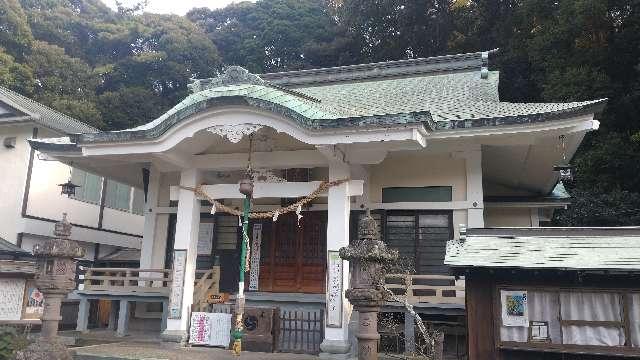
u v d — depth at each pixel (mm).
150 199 15227
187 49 39281
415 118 9648
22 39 31078
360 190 10945
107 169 16000
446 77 18172
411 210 12797
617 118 22281
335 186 10984
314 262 13742
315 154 11477
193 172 12219
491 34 31078
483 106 12922
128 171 16344
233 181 13617
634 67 21594
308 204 13977
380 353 10938
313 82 19969
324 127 10055
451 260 8164
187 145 11703
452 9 33438
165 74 38688
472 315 8219
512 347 7844
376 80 19328
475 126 10828
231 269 14477
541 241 8641
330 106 13719
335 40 37000
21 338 10312
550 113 10258
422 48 35188
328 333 10195
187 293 11586
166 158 11672
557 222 21078
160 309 15062
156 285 14586
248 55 40000
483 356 8039
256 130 10711
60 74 33438
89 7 43375
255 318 10758
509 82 28766
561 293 7836
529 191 16391
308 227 14031
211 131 10969
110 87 38469
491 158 13344
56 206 19938
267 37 39312
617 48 22438
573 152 12484
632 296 7523
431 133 11086
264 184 11477
